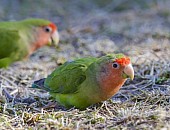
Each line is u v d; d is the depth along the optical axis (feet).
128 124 27.53
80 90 30.99
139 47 47.37
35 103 33.22
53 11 66.18
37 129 28.14
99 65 30.45
